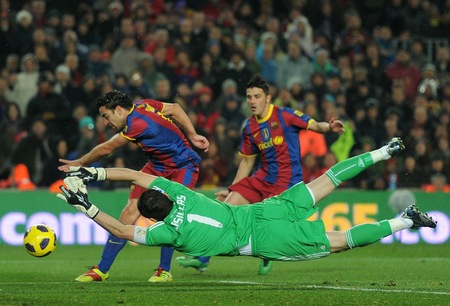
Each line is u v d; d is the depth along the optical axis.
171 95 31.27
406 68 34.72
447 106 33.06
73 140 28.69
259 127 17.98
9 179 27.72
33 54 31.72
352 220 27.61
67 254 23.47
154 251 25.06
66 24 33.12
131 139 15.38
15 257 22.55
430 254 24.19
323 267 20.02
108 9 34.06
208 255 13.07
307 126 17.88
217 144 28.39
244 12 36.50
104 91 29.53
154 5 35.38
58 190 26.17
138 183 13.38
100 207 26.31
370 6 38.56
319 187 13.55
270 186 18.00
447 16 38.72
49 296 12.73
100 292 13.35
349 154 29.86
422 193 27.97
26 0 34.44
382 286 14.61
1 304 11.77
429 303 11.97
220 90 31.91
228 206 13.30
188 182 15.97
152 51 32.34
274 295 12.85
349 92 32.88
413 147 29.78
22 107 30.31
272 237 13.07
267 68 33.03
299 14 37.00
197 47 32.69
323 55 34.28
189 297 12.62
